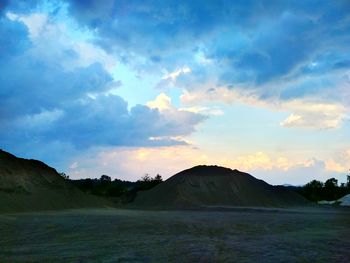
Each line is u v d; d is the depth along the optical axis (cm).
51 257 1633
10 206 4259
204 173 7069
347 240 2225
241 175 7162
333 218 3788
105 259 1602
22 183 4959
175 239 2219
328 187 10038
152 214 4172
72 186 5644
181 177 6856
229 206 5944
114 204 5903
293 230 2758
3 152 5438
